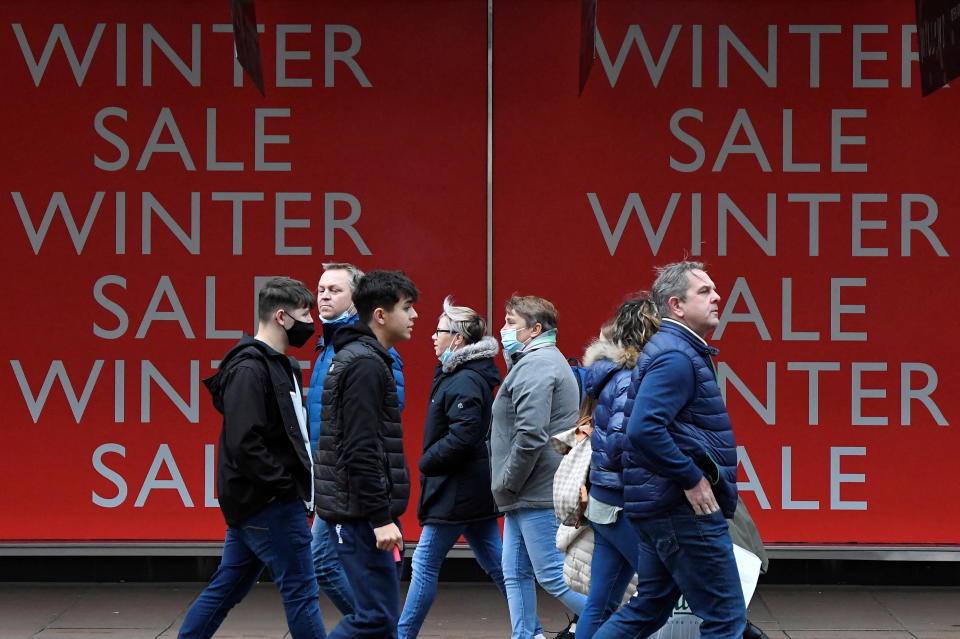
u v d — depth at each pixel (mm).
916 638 9820
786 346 11398
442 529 8625
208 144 11438
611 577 7855
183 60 11398
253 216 11445
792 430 11398
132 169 11430
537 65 11406
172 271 11438
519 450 8188
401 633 8625
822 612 10656
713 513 6637
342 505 6711
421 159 11438
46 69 11383
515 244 11438
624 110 11398
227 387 7238
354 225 11445
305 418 8023
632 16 11391
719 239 11398
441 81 11406
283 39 11398
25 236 11398
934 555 11203
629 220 11398
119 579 11672
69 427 11438
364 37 11406
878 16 11305
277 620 10383
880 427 11367
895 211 11344
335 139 11438
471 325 8625
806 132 11367
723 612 6668
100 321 11438
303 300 7633
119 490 11453
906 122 11344
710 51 11375
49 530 11438
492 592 11359
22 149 11375
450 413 8398
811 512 11391
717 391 6762
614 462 7605
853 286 11359
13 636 9781
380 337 7074
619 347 7766
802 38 11344
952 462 11359
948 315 11359
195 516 11484
